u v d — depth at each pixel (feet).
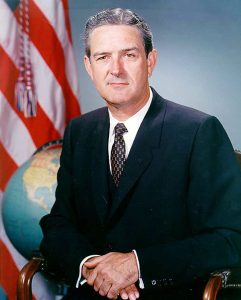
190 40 10.19
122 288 5.23
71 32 9.96
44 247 5.92
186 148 5.64
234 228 5.38
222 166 5.57
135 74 5.65
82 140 6.30
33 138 8.54
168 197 5.60
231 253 5.29
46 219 6.30
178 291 5.55
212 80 10.21
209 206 5.43
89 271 5.44
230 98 10.19
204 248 5.26
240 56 10.11
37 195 7.41
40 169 7.60
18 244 7.70
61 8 8.89
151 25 10.20
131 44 5.59
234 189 5.49
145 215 5.62
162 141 5.77
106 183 5.88
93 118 6.43
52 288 8.54
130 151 5.81
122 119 5.96
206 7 10.13
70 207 6.27
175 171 5.61
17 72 8.46
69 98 9.03
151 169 5.69
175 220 5.58
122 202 5.68
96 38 5.67
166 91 10.27
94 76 5.82
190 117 5.85
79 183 6.13
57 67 8.75
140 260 5.24
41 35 8.65
